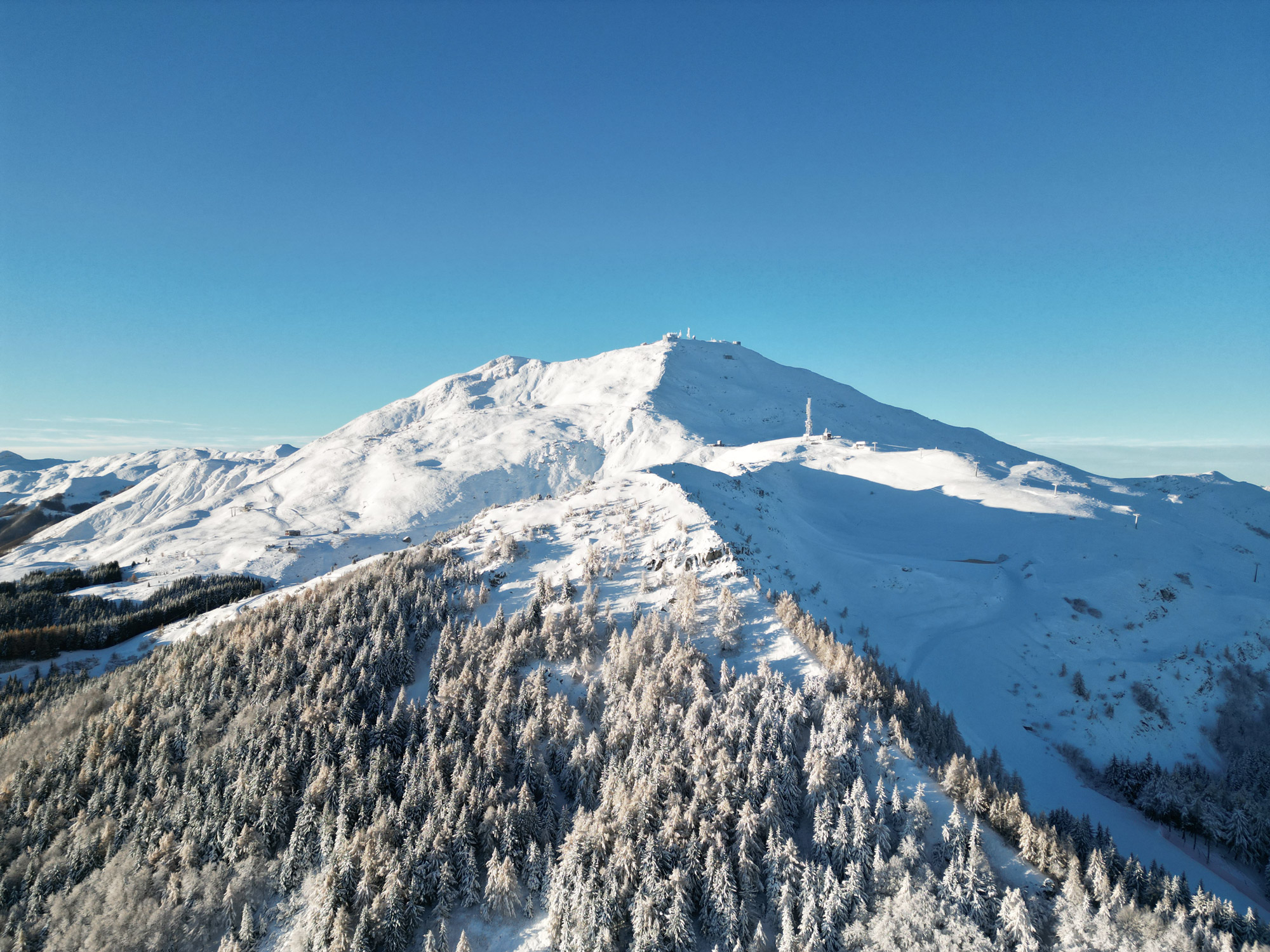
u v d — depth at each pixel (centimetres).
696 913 5612
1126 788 8806
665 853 5753
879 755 6562
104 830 6919
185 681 8919
